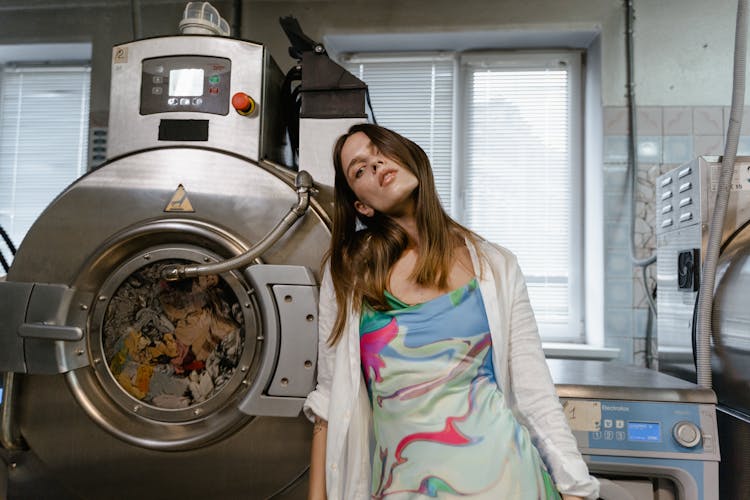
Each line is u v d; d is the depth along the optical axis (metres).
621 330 2.01
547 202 2.28
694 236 1.40
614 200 2.04
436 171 2.33
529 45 2.29
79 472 1.15
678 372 1.50
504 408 0.86
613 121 2.06
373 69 2.39
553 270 2.26
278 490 1.12
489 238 2.29
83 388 1.16
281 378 1.07
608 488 1.17
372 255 0.97
